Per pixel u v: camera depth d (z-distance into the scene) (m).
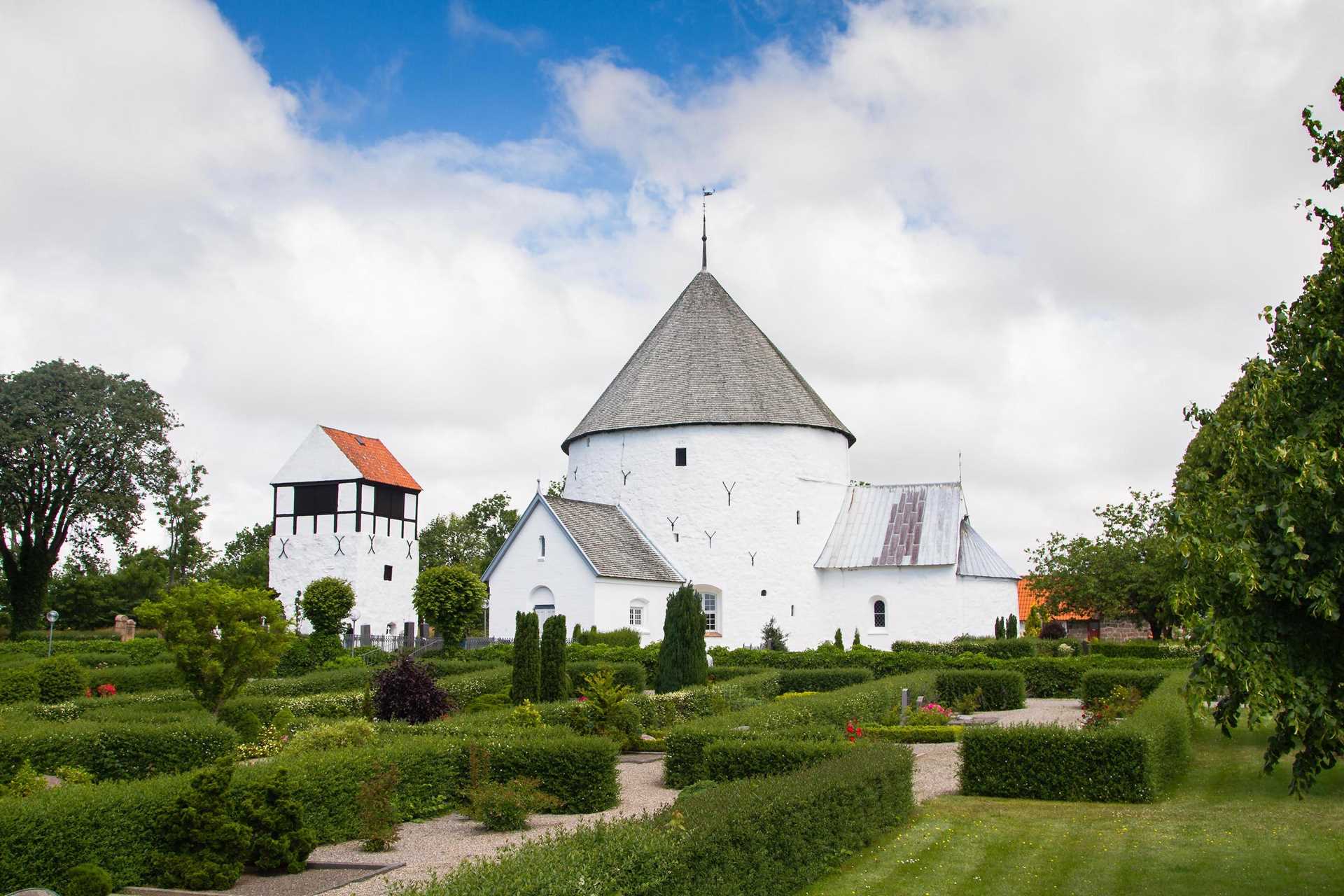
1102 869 12.07
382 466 65.06
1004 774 16.52
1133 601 50.59
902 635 46.16
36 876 10.38
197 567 93.12
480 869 8.28
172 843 11.59
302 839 12.12
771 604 45.97
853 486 53.88
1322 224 9.65
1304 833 13.72
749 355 48.72
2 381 58.06
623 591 42.88
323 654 39.91
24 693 25.92
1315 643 8.90
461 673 32.53
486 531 93.94
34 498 57.94
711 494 46.41
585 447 49.44
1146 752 15.98
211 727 16.77
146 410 60.69
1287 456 8.37
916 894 11.16
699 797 10.90
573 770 15.50
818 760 14.83
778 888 10.69
